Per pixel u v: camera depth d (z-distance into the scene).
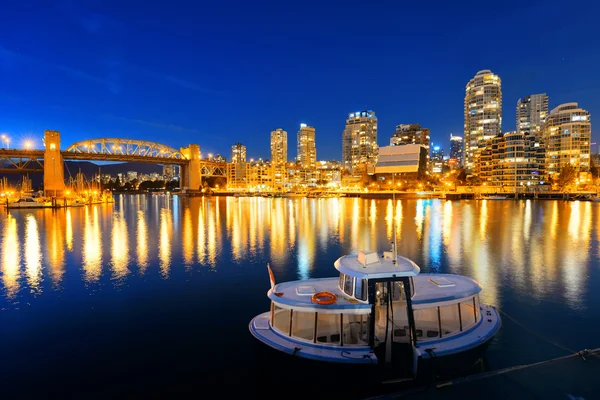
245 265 35.34
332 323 14.89
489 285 27.61
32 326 20.61
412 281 15.34
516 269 32.75
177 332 19.66
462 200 164.25
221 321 21.19
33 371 15.73
